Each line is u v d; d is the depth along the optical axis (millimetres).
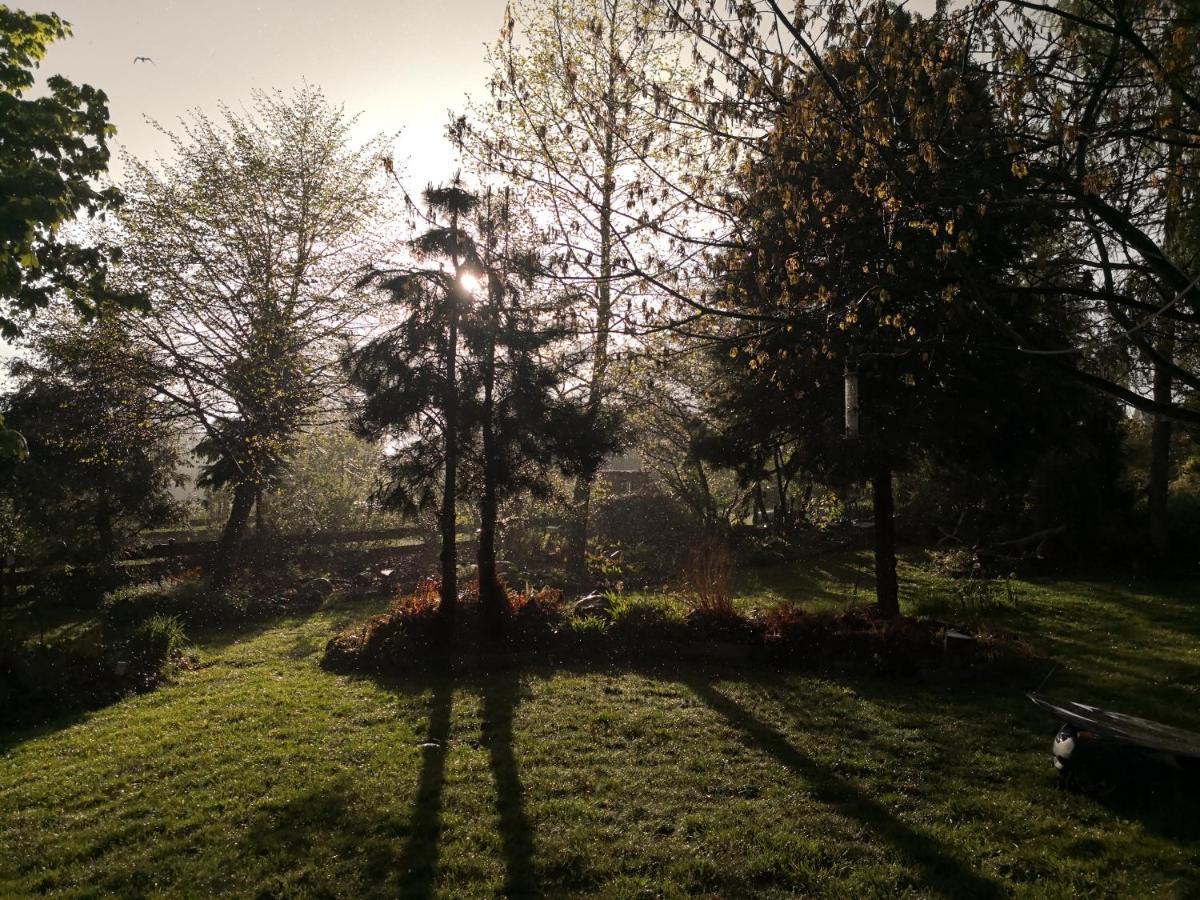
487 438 11734
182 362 18578
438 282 11555
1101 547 17422
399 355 11547
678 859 5461
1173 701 8617
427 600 12438
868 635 10578
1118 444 18922
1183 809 5887
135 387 18156
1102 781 6230
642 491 23781
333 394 19047
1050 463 17812
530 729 8398
